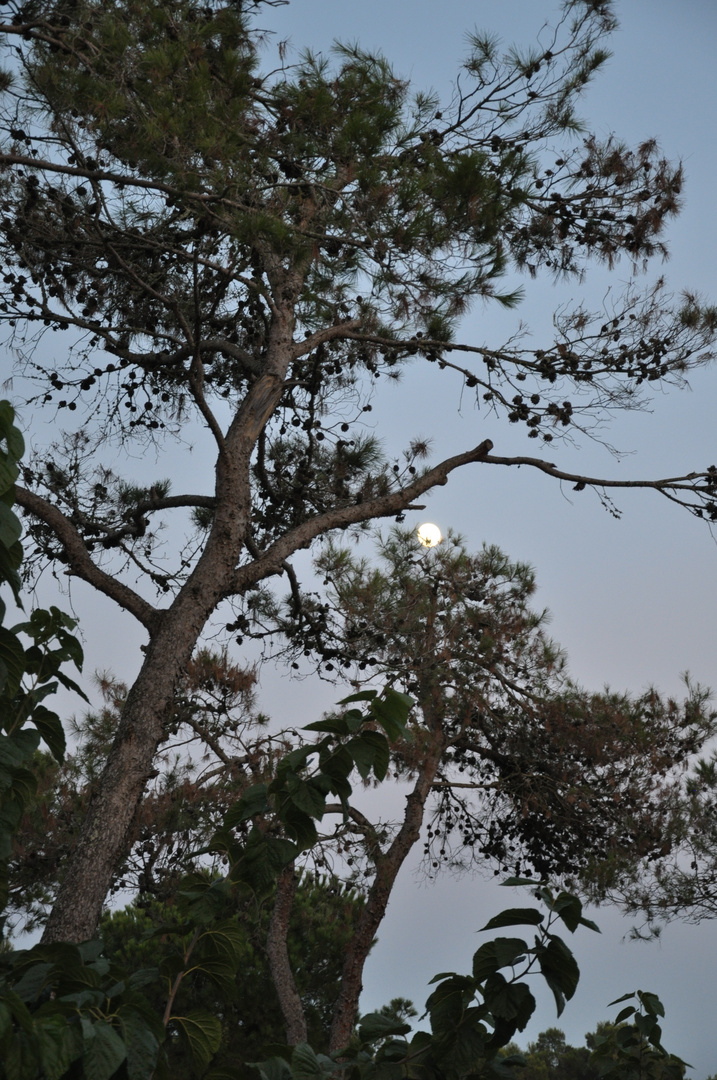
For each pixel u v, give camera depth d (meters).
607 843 10.67
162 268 7.08
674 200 6.50
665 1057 2.31
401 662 9.30
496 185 5.88
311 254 5.41
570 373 6.75
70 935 4.51
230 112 5.26
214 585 5.86
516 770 10.90
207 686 9.41
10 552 1.74
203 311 7.52
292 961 10.84
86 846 4.79
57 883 9.76
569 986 1.75
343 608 9.00
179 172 5.02
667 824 10.55
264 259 6.68
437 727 10.47
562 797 10.84
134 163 5.18
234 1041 9.71
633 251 6.64
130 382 7.71
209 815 8.89
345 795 2.05
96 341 7.30
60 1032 1.37
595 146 6.49
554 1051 16.42
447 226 5.82
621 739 10.79
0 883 2.01
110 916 10.69
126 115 4.96
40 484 6.91
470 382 6.91
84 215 6.09
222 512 6.15
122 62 4.91
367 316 7.37
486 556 10.42
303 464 8.18
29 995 1.60
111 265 6.78
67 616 2.30
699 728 10.85
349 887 10.37
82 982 1.62
